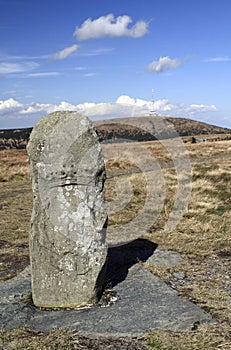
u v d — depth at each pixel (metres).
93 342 5.13
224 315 5.82
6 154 42.84
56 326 5.62
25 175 26.98
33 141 6.32
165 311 5.96
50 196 6.35
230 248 9.35
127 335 5.30
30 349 4.95
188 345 4.96
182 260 8.64
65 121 6.38
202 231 11.02
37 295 6.39
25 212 15.04
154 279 7.39
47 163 6.29
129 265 8.26
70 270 6.36
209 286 7.06
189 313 5.86
